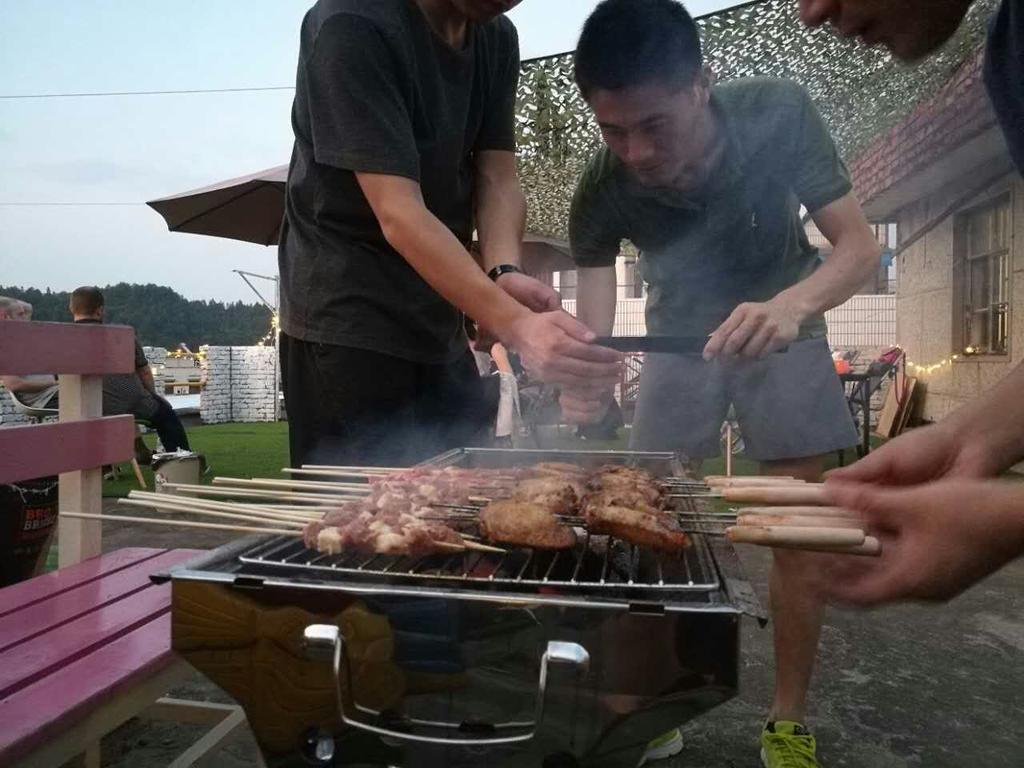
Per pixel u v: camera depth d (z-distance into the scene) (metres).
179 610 1.20
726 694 1.07
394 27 2.13
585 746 1.14
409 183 2.07
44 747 1.36
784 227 2.63
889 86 6.76
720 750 2.48
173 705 2.45
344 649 1.15
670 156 2.30
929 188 8.70
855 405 10.23
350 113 2.04
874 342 13.45
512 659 1.12
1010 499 0.81
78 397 2.53
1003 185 7.63
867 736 2.53
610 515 1.37
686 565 1.35
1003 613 3.65
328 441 2.45
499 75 2.71
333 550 1.33
